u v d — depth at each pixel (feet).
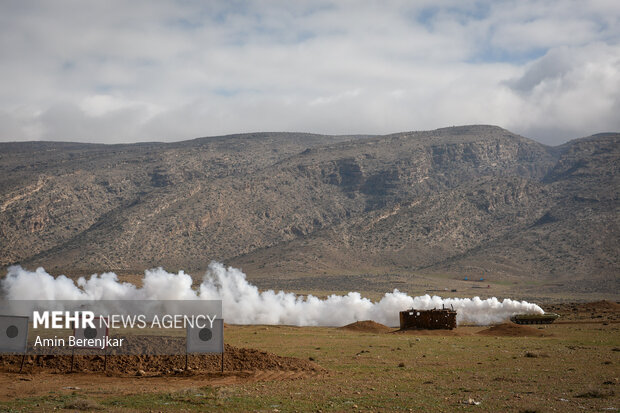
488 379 128.47
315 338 241.35
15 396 103.91
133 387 114.93
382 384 120.67
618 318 369.91
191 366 135.33
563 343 222.07
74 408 94.63
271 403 100.63
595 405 100.42
